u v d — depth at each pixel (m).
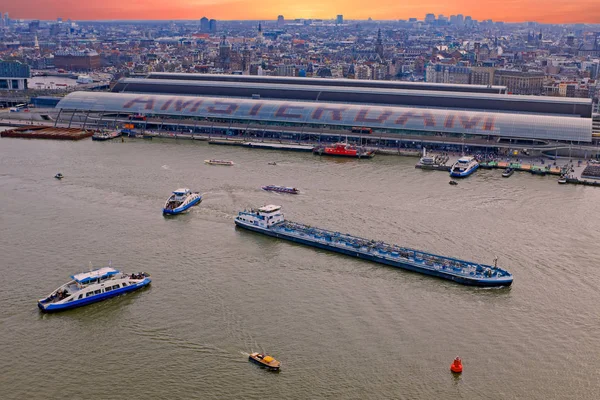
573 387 153.12
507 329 176.88
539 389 152.25
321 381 153.88
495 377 156.25
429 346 168.25
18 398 148.38
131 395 149.25
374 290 198.88
